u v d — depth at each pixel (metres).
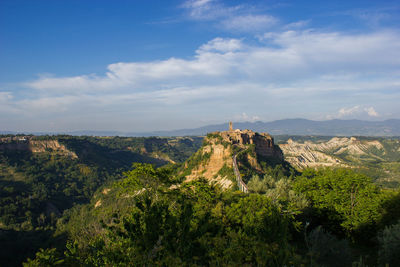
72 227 148.12
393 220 38.06
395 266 23.02
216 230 17.25
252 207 31.22
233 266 13.79
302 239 38.59
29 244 147.50
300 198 45.03
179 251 14.98
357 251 37.12
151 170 37.00
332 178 47.47
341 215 44.12
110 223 29.97
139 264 14.73
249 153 179.62
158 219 15.97
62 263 22.11
